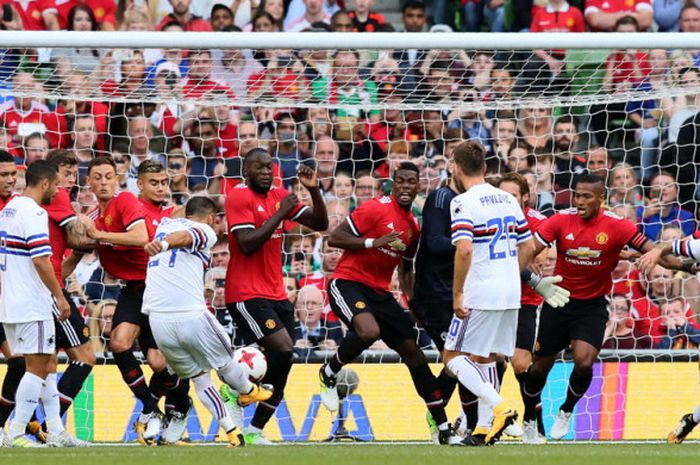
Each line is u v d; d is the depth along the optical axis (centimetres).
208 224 2902
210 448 2802
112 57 4400
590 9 5044
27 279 2812
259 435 3212
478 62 4328
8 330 2847
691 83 4147
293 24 5031
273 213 3198
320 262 4247
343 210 4381
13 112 4475
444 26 5091
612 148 4659
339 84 4338
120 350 3169
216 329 2884
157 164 3262
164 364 3200
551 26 5019
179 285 2852
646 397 3622
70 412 3534
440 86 4309
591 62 3981
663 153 4638
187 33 3444
